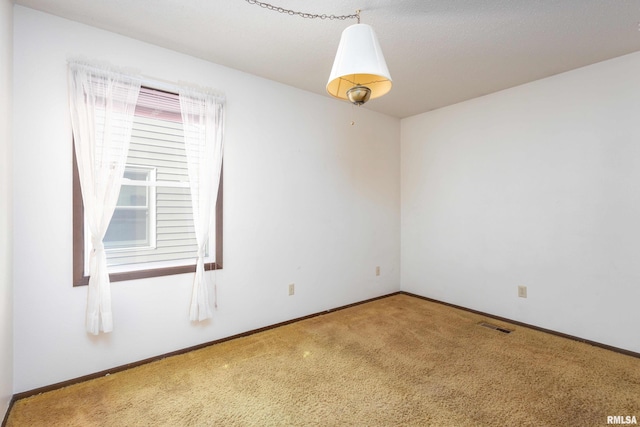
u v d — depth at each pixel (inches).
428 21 78.1
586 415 66.2
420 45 89.7
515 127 120.2
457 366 87.4
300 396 73.7
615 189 97.2
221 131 101.3
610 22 78.2
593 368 85.9
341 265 138.8
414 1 70.3
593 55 95.4
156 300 91.4
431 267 150.8
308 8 73.4
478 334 110.0
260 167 112.6
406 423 64.3
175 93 95.5
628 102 94.6
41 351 75.5
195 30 83.3
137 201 93.2
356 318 126.6
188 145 95.3
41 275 75.4
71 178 78.9
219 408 69.3
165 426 63.7
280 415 66.9
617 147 96.7
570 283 106.6
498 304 126.0
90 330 79.0
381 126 154.4
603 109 99.2
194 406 70.0
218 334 103.3
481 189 131.0
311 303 128.3
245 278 109.3
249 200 110.0
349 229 141.6
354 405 70.2
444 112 144.6
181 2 71.4
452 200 141.6
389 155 158.4
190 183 95.7
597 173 100.7
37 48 74.4
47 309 76.2
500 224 125.0
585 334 103.3
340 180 137.8
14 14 71.4
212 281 101.8
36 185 74.6
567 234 107.3
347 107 139.9
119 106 84.2
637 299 93.5
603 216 99.5
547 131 111.7
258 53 95.4
